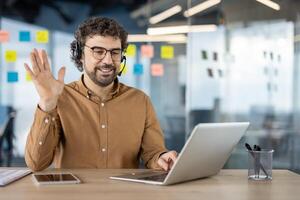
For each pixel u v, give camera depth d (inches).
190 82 175.6
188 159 45.8
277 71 168.7
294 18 165.0
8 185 45.7
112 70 62.8
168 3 177.3
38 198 39.8
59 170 57.5
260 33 169.5
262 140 169.3
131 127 67.9
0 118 168.4
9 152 169.0
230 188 45.9
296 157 165.8
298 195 42.6
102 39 61.1
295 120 167.5
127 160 66.9
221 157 52.9
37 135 56.5
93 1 180.2
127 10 182.1
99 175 52.9
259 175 51.9
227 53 172.4
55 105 55.9
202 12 173.8
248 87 171.9
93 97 67.3
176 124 176.2
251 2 169.5
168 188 45.3
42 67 53.4
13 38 169.3
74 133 64.7
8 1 169.3
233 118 173.2
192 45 174.9
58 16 173.6
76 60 67.2
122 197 40.6
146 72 175.9
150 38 177.6
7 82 167.6
